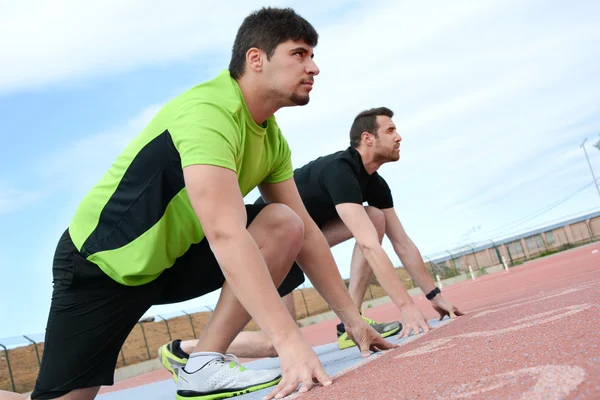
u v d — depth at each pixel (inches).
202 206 62.7
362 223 121.0
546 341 48.5
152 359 672.4
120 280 76.1
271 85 70.8
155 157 71.1
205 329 81.5
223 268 62.3
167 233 74.6
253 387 77.9
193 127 65.3
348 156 129.3
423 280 139.9
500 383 37.3
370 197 141.2
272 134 79.4
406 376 50.7
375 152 132.2
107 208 74.6
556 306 79.0
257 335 128.0
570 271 324.8
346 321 86.4
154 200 72.2
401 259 141.8
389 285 117.0
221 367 78.3
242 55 71.7
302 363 59.0
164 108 73.2
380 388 47.8
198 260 83.0
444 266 1290.6
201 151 63.7
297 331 61.2
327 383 57.9
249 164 74.9
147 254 74.2
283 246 78.2
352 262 141.5
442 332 92.2
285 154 84.6
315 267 85.0
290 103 72.6
